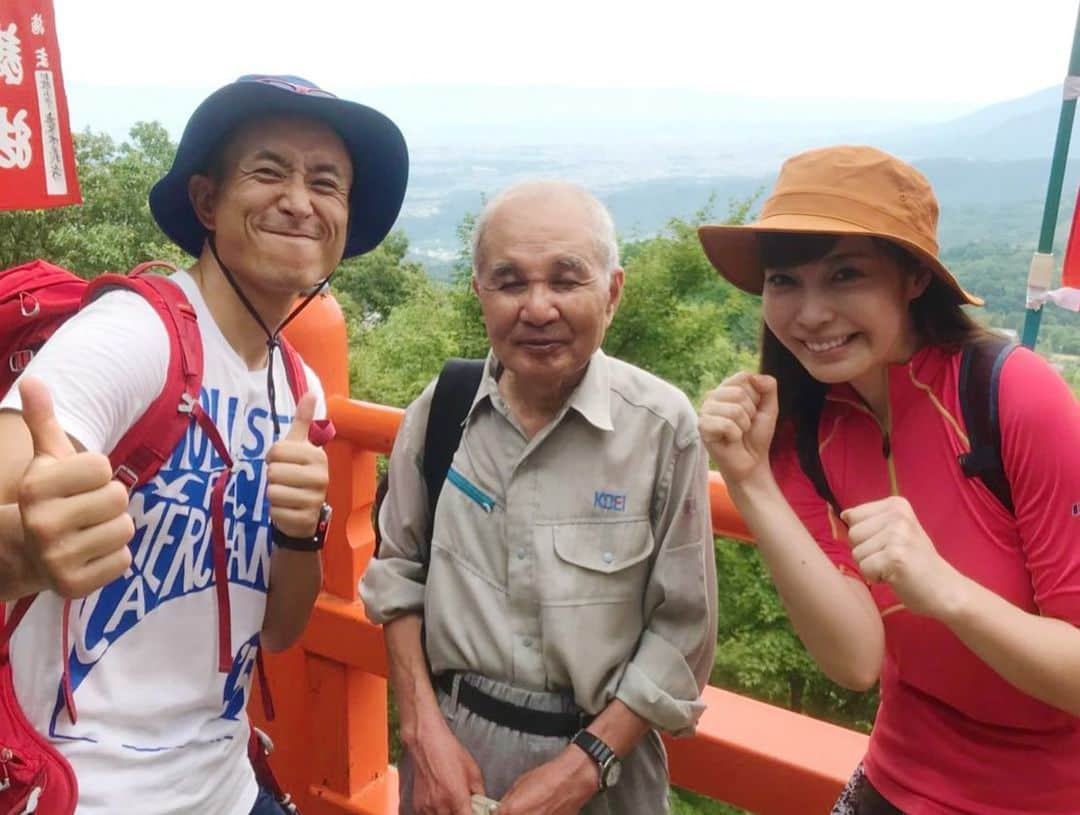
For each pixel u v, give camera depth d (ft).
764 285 4.67
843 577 4.46
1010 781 4.35
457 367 5.40
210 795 4.67
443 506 5.17
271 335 4.80
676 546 4.90
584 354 4.76
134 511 4.21
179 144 4.48
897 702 4.73
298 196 4.47
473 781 4.93
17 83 17.80
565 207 4.65
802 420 4.84
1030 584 4.13
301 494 4.45
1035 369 4.05
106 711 4.26
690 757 6.05
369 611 5.54
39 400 3.11
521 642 4.92
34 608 4.10
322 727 7.77
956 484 4.23
